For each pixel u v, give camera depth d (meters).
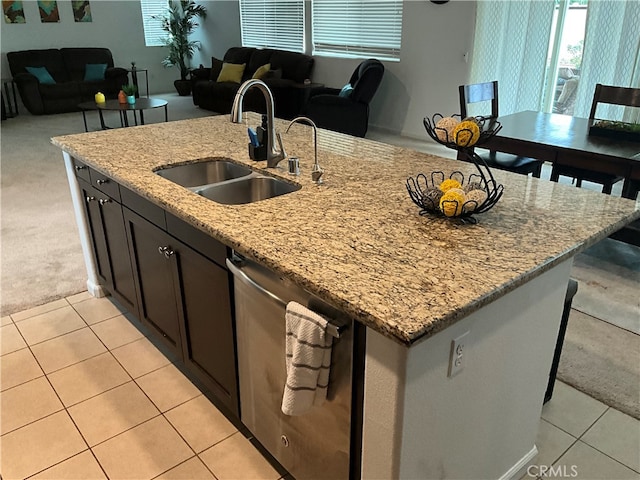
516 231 1.57
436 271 1.33
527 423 1.79
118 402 2.25
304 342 1.38
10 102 8.42
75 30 9.13
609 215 1.70
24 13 8.53
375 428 1.30
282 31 8.30
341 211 1.73
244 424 1.98
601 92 3.79
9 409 2.20
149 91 10.35
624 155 2.93
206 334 2.02
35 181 5.09
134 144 2.60
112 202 2.41
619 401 2.22
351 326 1.30
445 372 1.31
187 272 1.99
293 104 7.07
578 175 3.61
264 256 1.41
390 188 1.97
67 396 2.28
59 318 2.86
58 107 8.38
